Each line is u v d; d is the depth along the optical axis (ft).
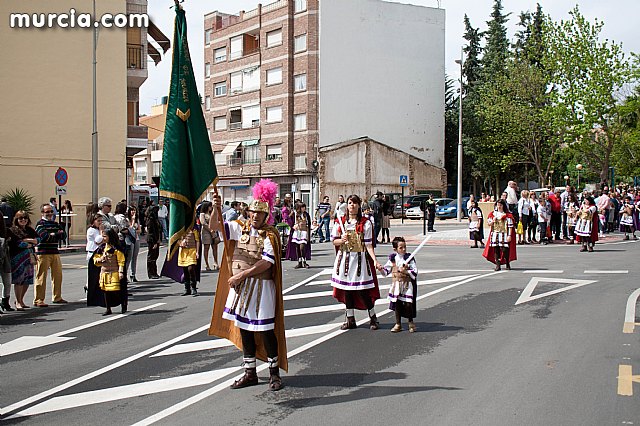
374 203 85.61
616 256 62.80
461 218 150.00
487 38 203.31
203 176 22.66
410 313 30.04
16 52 102.94
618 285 43.62
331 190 169.27
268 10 180.96
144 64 118.21
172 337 30.25
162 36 124.57
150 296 42.63
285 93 176.14
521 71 161.27
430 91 186.39
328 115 171.94
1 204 75.25
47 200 104.78
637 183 175.42
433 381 22.07
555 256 63.52
